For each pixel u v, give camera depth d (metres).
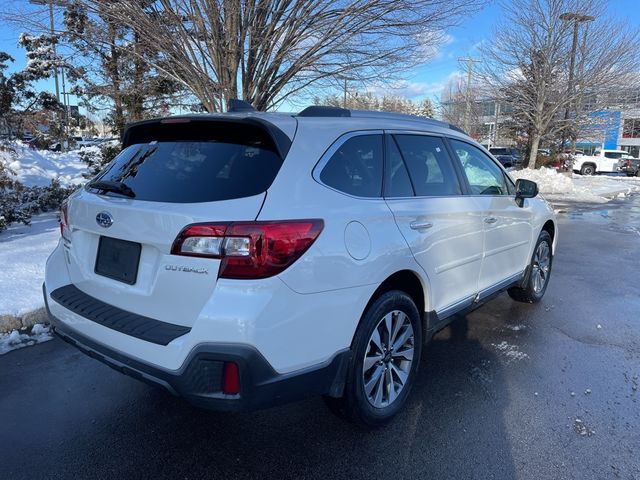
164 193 2.62
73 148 15.45
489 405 3.40
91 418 3.17
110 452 2.84
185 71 7.32
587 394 3.57
